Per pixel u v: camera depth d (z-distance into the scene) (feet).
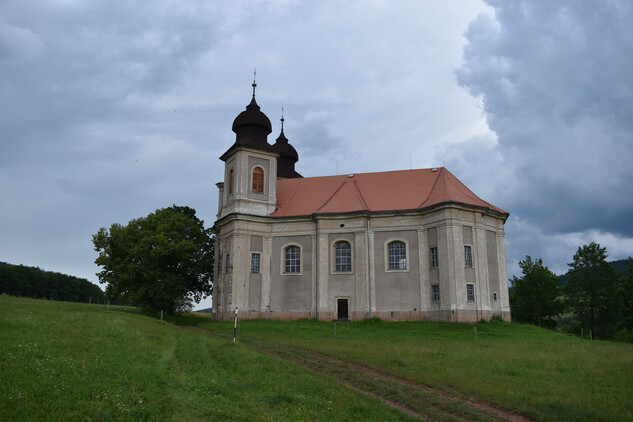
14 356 45.29
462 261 139.95
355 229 153.28
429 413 43.88
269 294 157.28
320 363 68.44
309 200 167.84
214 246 180.14
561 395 49.32
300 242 158.51
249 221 159.12
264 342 92.99
